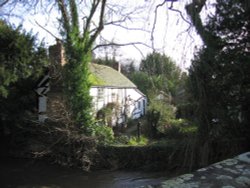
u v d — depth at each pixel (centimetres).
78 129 2142
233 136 1462
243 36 1429
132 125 3394
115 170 1998
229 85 1445
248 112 1450
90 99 2231
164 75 1705
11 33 2225
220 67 1445
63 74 2272
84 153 2073
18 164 2189
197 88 1495
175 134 2111
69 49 2217
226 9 1445
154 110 2484
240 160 370
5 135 2433
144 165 1948
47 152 2134
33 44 2336
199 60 1480
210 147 1494
